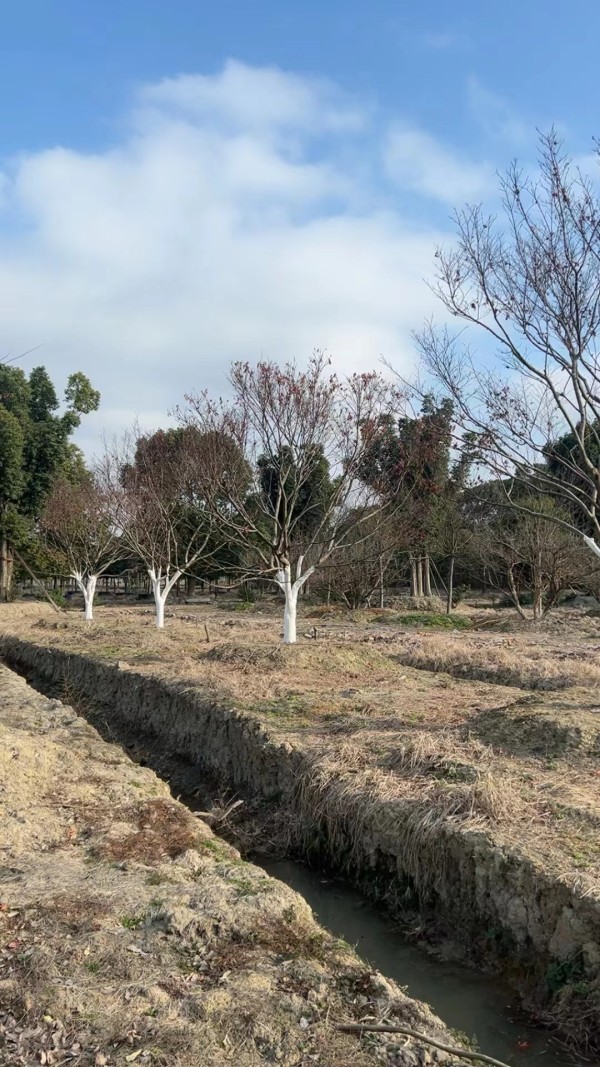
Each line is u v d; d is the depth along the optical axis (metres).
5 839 5.77
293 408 14.13
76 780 7.27
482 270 9.34
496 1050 4.36
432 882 5.86
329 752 7.70
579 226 8.10
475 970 5.18
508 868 5.18
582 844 5.30
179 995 3.84
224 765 9.40
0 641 21.75
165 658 14.98
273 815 7.78
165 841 5.91
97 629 20.98
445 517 25.61
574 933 4.66
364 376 14.29
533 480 10.34
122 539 26.66
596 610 26.91
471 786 6.10
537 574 24.45
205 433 15.14
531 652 15.41
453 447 9.06
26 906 4.66
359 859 6.60
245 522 15.70
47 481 34.47
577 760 6.99
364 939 5.77
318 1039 3.56
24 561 33.78
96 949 4.21
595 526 8.69
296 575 15.71
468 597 39.31
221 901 4.76
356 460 14.22
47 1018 3.63
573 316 8.16
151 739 11.59
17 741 7.91
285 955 4.29
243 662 13.38
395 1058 3.46
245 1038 3.53
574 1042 4.34
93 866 5.39
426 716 9.07
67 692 14.70
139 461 23.61
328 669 12.87
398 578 35.34
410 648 15.83
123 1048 3.44
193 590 44.31
